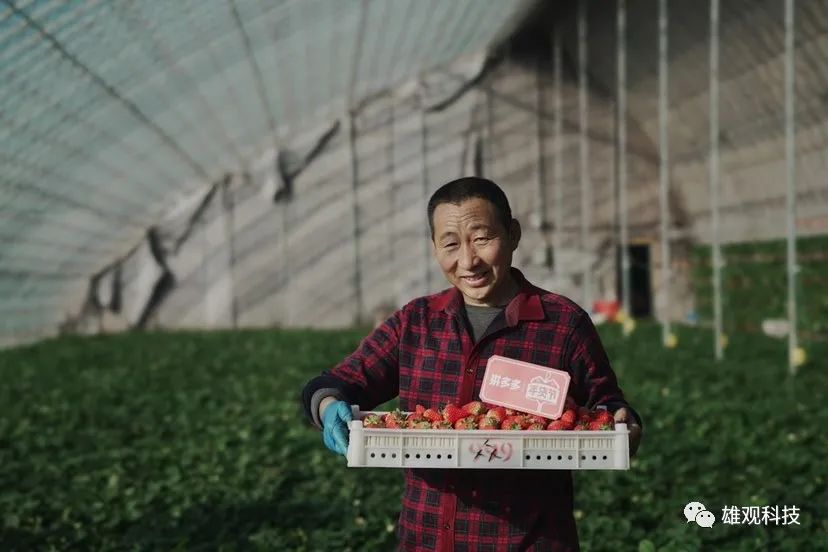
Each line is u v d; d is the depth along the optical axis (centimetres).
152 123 2264
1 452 1120
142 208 3097
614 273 3353
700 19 2558
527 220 3359
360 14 2117
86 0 1335
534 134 3359
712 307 3177
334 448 356
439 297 388
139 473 997
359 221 3378
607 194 3366
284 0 1777
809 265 2591
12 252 2511
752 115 2725
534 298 377
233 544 704
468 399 367
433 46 2894
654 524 772
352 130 3362
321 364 1986
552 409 351
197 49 1875
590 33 3064
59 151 2078
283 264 3372
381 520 770
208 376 1838
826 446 1025
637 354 2072
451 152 3366
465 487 364
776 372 1705
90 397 1584
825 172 2511
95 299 3344
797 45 2292
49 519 825
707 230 3269
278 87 2536
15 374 2002
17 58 1426
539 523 364
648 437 1092
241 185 3362
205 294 3372
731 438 1070
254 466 995
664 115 2186
